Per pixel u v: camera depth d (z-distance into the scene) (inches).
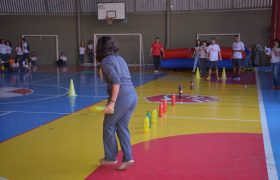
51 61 1007.6
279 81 498.3
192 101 386.9
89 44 968.9
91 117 304.5
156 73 730.8
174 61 794.8
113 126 175.6
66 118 300.4
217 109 341.1
